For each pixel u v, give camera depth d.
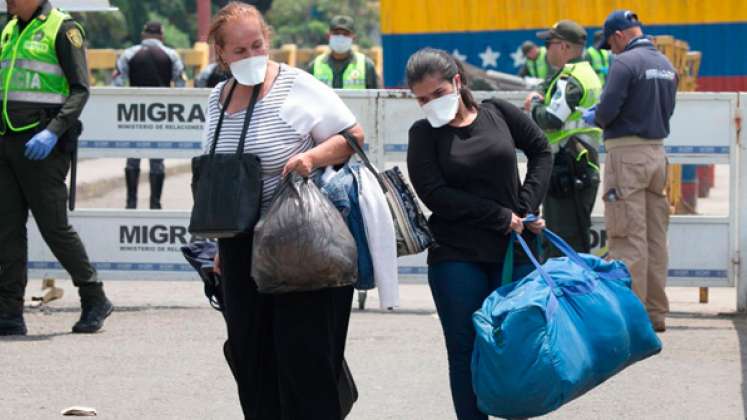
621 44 20.38
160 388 16.80
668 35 36.50
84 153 23.19
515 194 13.09
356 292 23.58
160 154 23.12
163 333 20.52
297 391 12.12
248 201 11.75
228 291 12.39
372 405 15.88
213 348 19.36
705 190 45.06
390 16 37.56
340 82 28.80
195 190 12.19
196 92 22.94
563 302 12.08
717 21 36.25
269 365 12.64
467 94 13.12
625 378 17.44
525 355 11.75
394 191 12.45
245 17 11.87
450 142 12.95
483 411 12.23
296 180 11.65
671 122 22.17
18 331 20.25
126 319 21.78
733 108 22.06
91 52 50.03
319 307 11.96
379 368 17.92
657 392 16.66
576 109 20.86
